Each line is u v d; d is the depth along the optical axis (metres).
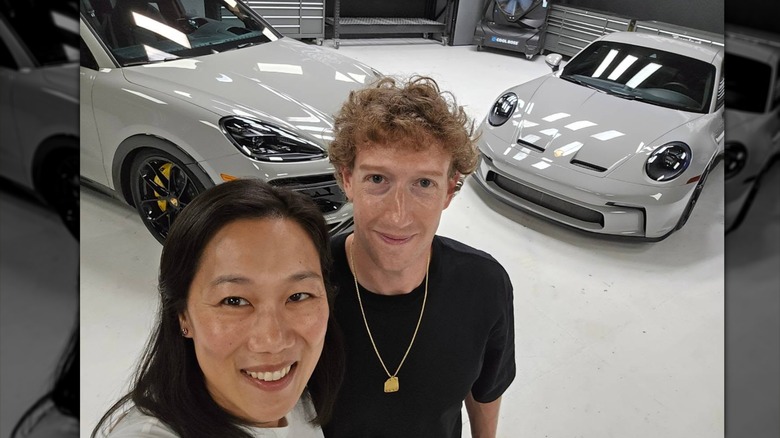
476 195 3.14
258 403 0.59
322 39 6.06
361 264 0.81
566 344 2.17
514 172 2.74
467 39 6.86
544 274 2.55
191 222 0.59
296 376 0.61
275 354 0.57
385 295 0.82
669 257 2.77
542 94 3.06
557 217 2.71
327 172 2.12
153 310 1.97
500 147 2.81
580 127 2.78
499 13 6.39
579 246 2.78
